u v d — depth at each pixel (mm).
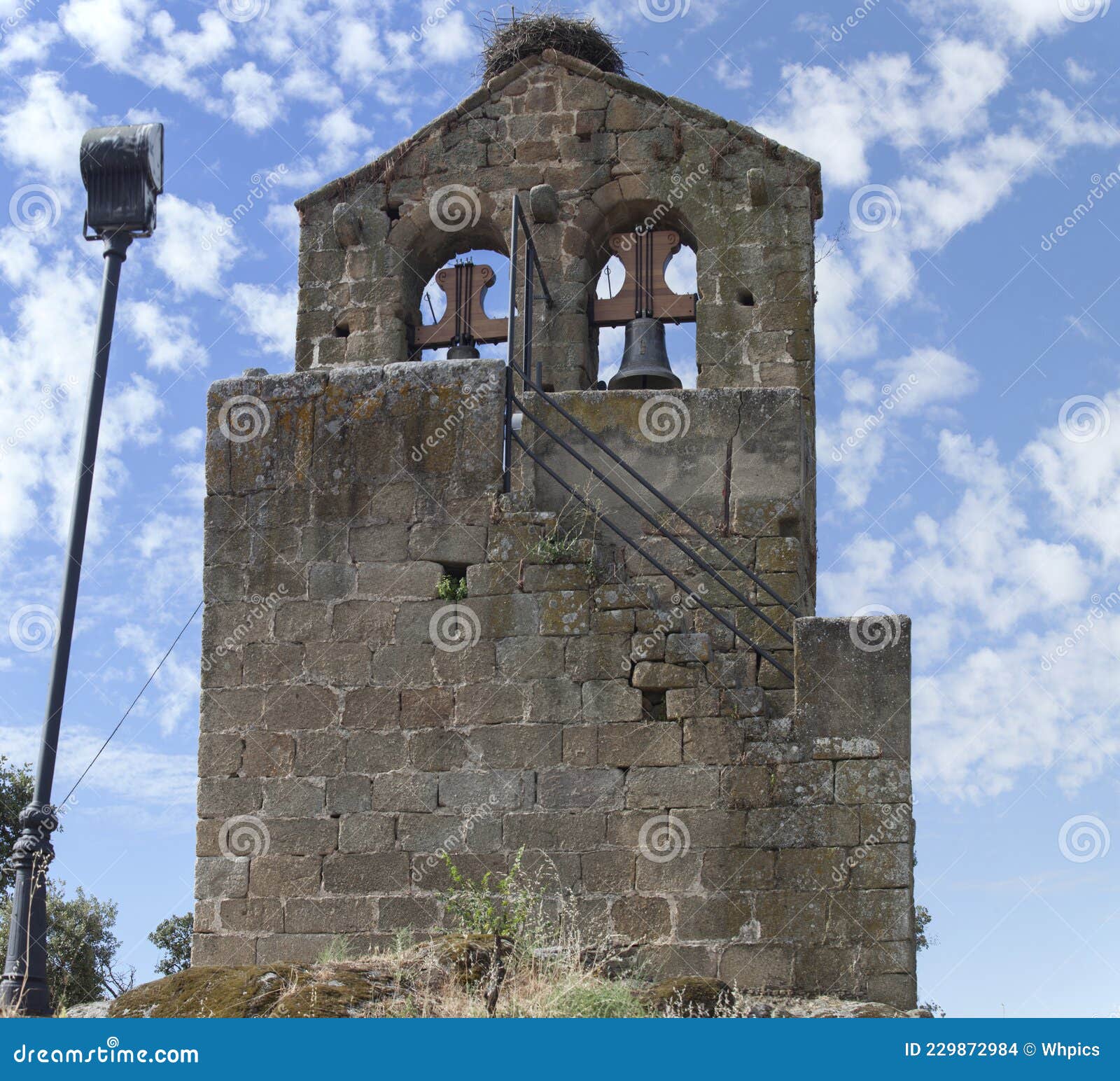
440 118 20422
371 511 16344
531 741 15344
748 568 17375
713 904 14531
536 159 20094
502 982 13078
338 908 15328
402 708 15727
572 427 17969
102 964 20328
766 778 14742
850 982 14109
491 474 16281
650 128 19922
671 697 15156
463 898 14992
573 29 20719
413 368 16672
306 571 16281
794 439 17719
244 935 15438
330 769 15711
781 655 17016
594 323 19688
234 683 16109
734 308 19156
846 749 14664
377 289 20062
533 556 15852
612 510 17703
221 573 16453
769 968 14266
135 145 14742
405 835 15383
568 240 19703
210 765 15938
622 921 14664
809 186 19438
